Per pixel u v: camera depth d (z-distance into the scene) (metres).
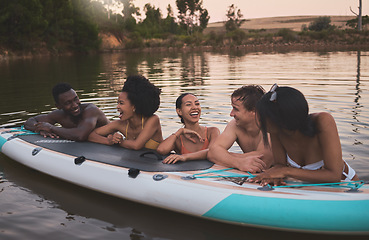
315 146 2.68
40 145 4.18
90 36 45.44
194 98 3.84
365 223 2.47
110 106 7.24
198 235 2.62
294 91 2.46
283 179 2.95
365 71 12.58
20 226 2.72
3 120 6.30
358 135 4.74
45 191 3.46
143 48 52.47
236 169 3.27
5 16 37.09
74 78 13.49
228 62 20.14
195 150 3.90
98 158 3.66
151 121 4.00
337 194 2.64
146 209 3.06
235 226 2.75
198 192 2.87
